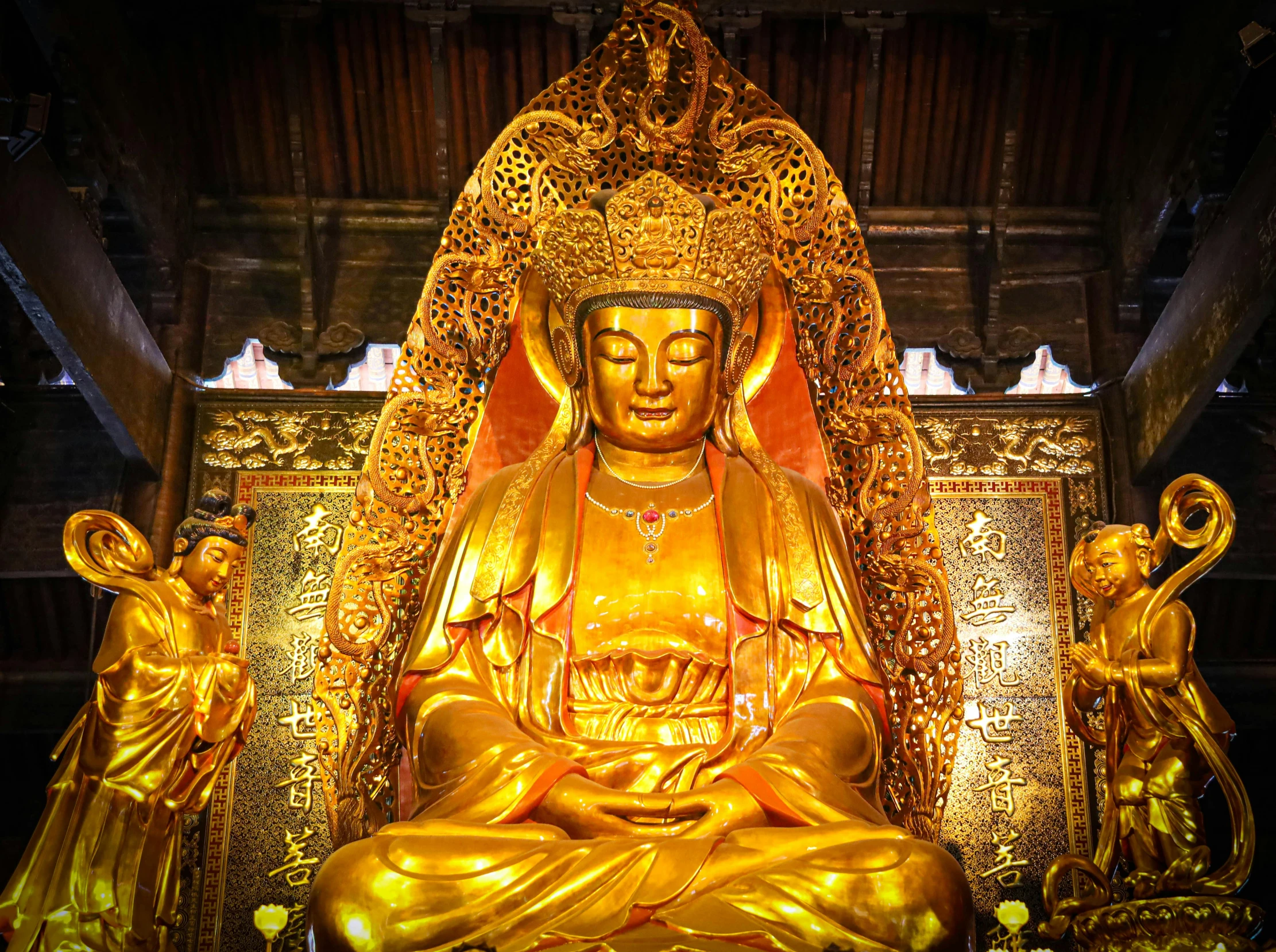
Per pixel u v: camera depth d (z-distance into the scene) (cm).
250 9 850
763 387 721
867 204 913
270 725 796
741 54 891
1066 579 841
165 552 826
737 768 542
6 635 844
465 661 615
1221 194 811
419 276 916
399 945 474
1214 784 864
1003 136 880
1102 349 894
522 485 657
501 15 859
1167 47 848
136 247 912
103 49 796
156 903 568
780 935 468
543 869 485
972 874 780
